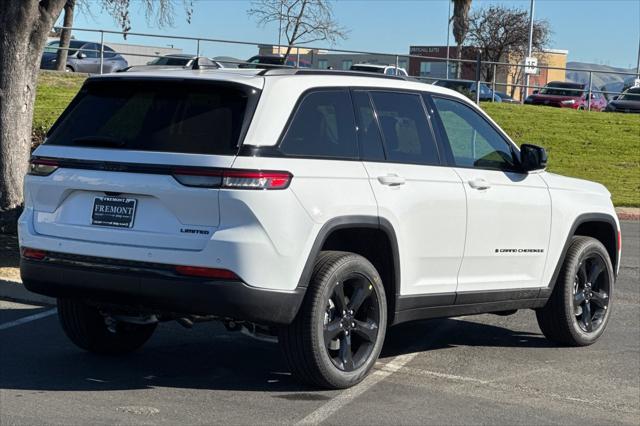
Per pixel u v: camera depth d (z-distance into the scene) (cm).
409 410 602
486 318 926
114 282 581
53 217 616
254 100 586
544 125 2894
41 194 621
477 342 820
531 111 3120
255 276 560
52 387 618
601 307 830
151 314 640
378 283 634
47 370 661
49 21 1060
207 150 569
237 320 590
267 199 562
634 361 772
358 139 639
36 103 2339
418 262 667
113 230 586
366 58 4006
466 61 2917
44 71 2786
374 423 570
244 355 727
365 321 637
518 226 742
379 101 667
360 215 615
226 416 569
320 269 600
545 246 769
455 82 3142
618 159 2527
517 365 742
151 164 574
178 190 564
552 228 773
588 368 743
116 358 705
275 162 573
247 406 592
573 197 800
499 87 6194
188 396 609
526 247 752
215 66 677
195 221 565
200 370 677
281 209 569
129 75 622
